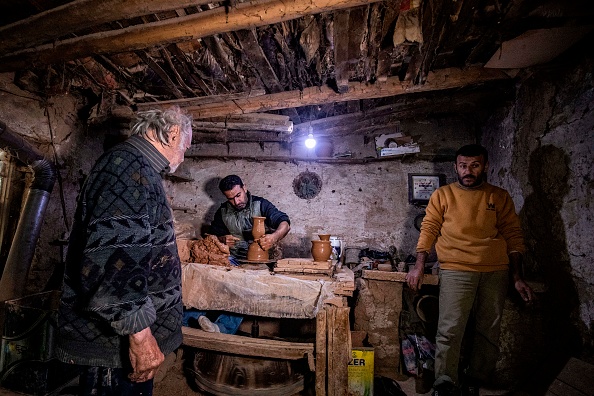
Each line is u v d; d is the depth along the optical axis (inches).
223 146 176.4
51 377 87.0
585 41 87.8
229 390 85.2
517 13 78.9
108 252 44.0
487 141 149.6
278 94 118.6
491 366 92.7
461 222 95.2
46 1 74.4
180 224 140.1
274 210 137.8
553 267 100.2
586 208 86.7
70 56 88.4
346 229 164.2
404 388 102.7
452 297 93.4
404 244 159.8
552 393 79.4
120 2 67.8
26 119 108.9
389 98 134.9
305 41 87.7
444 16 79.4
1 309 97.3
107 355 50.3
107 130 143.6
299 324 116.8
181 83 110.3
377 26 83.2
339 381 84.4
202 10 76.9
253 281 97.8
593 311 83.9
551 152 101.1
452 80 109.2
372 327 114.0
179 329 57.9
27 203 105.7
